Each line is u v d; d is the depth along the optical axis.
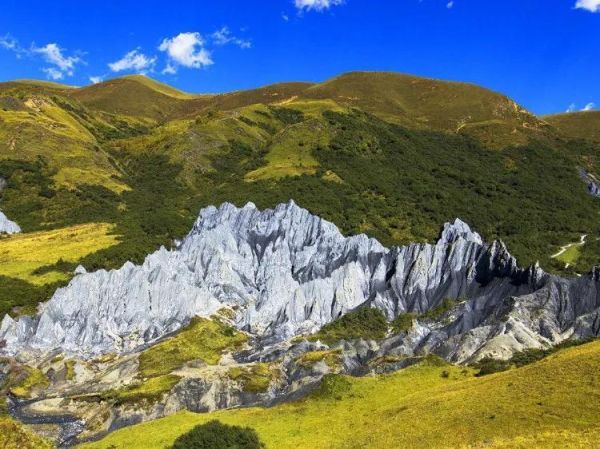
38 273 189.50
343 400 100.81
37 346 159.50
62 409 125.94
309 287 176.88
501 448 66.12
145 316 171.88
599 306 148.00
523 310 147.75
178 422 102.19
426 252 183.12
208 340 155.25
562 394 76.38
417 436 77.94
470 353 134.00
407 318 164.00
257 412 103.12
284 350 145.25
